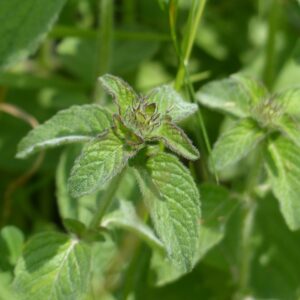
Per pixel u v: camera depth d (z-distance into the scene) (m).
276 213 0.43
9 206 0.44
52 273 0.32
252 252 0.42
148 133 0.30
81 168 0.29
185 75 0.37
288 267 0.42
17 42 0.35
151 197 0.30
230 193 0.36
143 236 0.35
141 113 0.30
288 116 0.34
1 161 0.44
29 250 0.32
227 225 0.39
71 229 0.33
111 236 0.34
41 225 0.44
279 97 0.35
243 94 0.35
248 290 0.40
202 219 0.36
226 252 0.39
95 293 0.38
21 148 0.31
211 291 0.42
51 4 0.35
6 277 0.34
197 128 0.38
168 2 0.36
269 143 0.34
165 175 0.30
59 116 0.31
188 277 0.42
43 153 0.43
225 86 0.36
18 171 0.45
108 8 0.41
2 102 0.45
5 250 0.35
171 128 0.30
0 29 0.35
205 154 0.39
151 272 0.37
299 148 0.34
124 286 0.39
